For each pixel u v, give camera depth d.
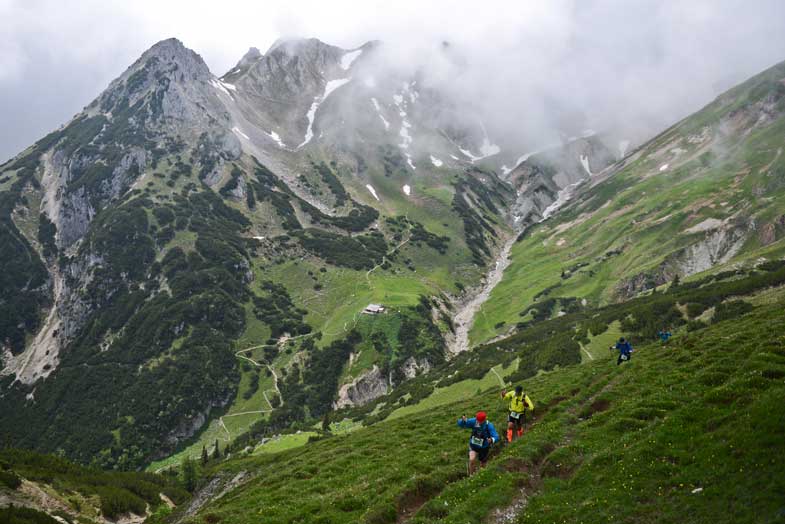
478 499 24.25
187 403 190.25
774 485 17.66
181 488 114.94
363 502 29.48
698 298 135.88
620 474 23.22
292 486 38.66
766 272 156.88
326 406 191.12
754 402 23.56
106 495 80.06
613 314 156.62
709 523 17.73
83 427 188.38
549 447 30.45
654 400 32.62
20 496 66.44
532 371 118.00
